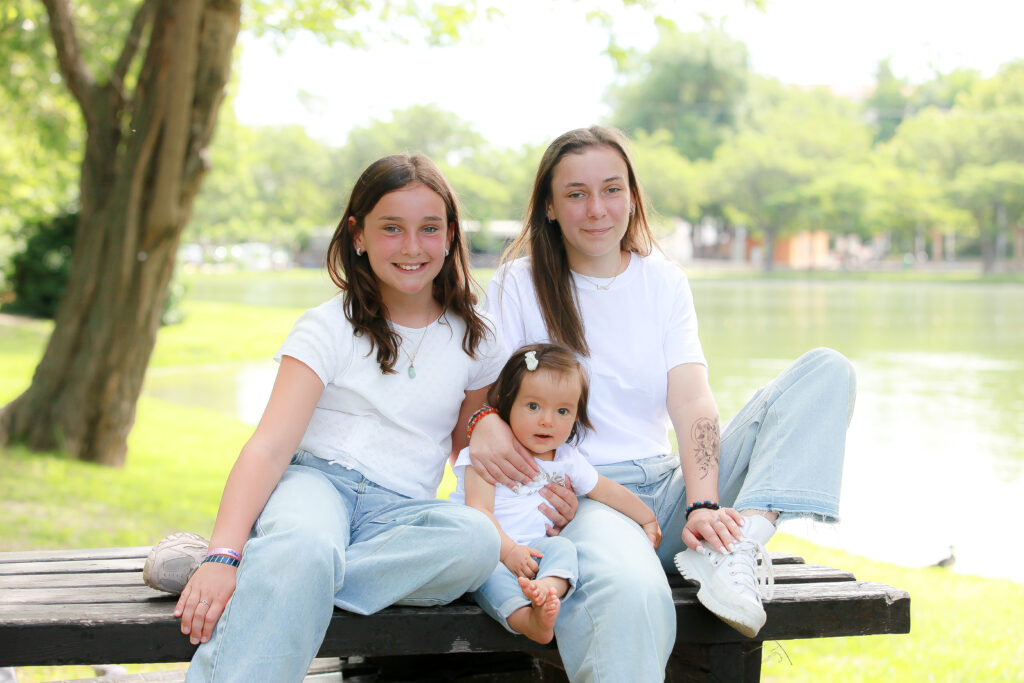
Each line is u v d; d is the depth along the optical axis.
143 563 2.60
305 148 66.25
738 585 2.22
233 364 15.88
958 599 4.46
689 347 2.75
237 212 64.38
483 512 2.32
